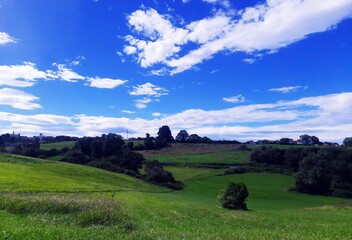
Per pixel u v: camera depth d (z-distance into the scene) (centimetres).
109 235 1814
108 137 16050
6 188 5678
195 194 10238
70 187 7056
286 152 14538
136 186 9956
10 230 1590
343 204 8125
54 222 2130
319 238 2697
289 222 4403
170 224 3347
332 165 11694
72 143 19212
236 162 15500
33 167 9631
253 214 5538
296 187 11531
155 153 17912
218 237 2252
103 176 10325
